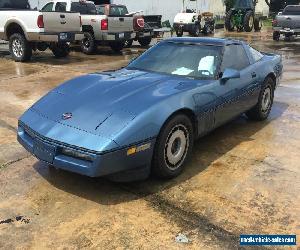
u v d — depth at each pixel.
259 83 5.84
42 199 3.78
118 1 23.00
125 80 4.62
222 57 5.07
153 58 5.32
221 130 5.86
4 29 12.09
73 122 3.80
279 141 5.41
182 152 4.26
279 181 4.20
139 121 3.71
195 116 4.37
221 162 4.67
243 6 25.83
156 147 3.90
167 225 3.37
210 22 24.20
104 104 3.98
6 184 4.06
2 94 7.80
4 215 3.50
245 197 3.85
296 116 6.59
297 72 10.73
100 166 3.50
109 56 14.06
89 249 3.05
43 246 3.09
